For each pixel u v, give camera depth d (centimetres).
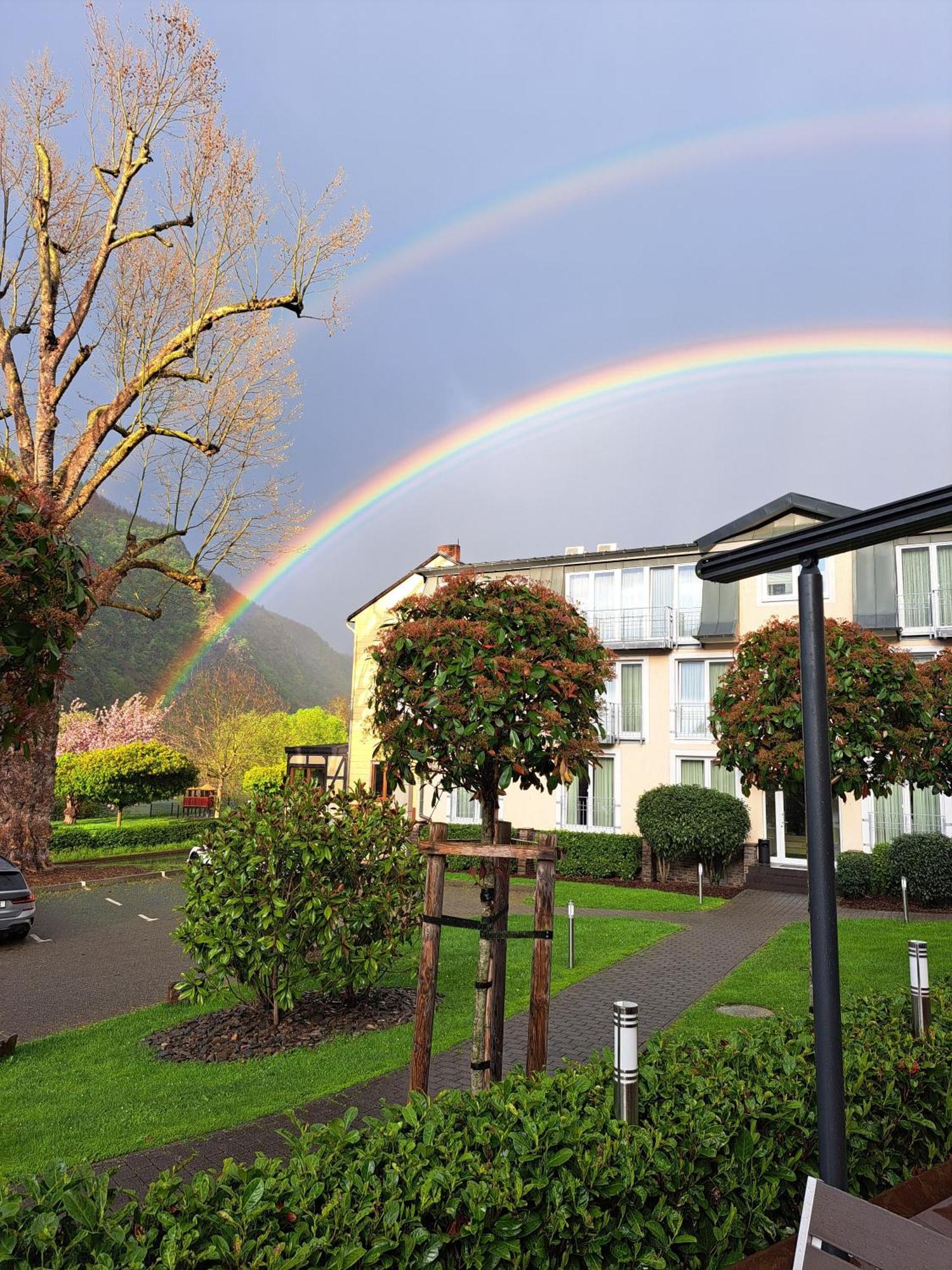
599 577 2586
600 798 2458
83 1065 809
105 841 2544
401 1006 987
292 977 900
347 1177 305
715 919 1611
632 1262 316
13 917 1453
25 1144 605
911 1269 262
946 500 304
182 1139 611
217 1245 257
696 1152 353
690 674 2408
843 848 2062
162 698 7919
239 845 922
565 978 1114
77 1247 250
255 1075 760
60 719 4338
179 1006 1038
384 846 966
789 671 1020
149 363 2081
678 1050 484
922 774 1280
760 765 1052
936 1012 584
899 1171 427
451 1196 303
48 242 2045
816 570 356
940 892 1730
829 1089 323
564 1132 346
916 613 2091
